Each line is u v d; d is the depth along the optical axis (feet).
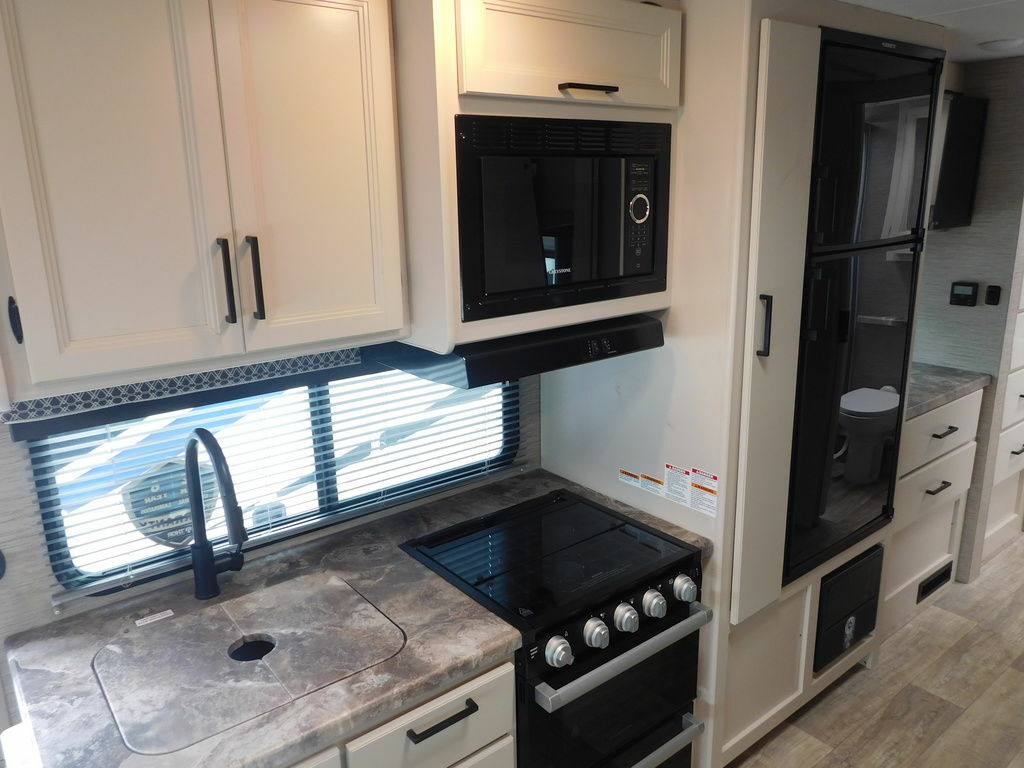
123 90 3.94
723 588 6.47
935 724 8.19
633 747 6.21
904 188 7.11
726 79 5.59
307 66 4.57
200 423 5.73
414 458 7.17
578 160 5.44
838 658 8.46
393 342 5.99
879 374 7.52
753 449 6.21
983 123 9.75
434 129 4.75
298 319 4.87
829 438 7.08
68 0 3.70
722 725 7.02
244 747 3.98
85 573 5.42
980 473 10.64
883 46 6.33
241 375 5.54
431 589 5.65
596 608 5.53
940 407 9.30
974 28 7.56
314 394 6.29
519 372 5.46
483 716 4.96
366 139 4.91
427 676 4.56
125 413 5.19
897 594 9.80
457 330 5.09
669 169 6.07
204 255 4.39
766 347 5.99
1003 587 11.02
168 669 4.67
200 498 5.33
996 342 10.18
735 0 5.42
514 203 5.16
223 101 4.28
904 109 6.84
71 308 4.00
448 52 4.62
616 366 7.00
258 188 4.52
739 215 5.67
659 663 6.19
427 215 4.99
